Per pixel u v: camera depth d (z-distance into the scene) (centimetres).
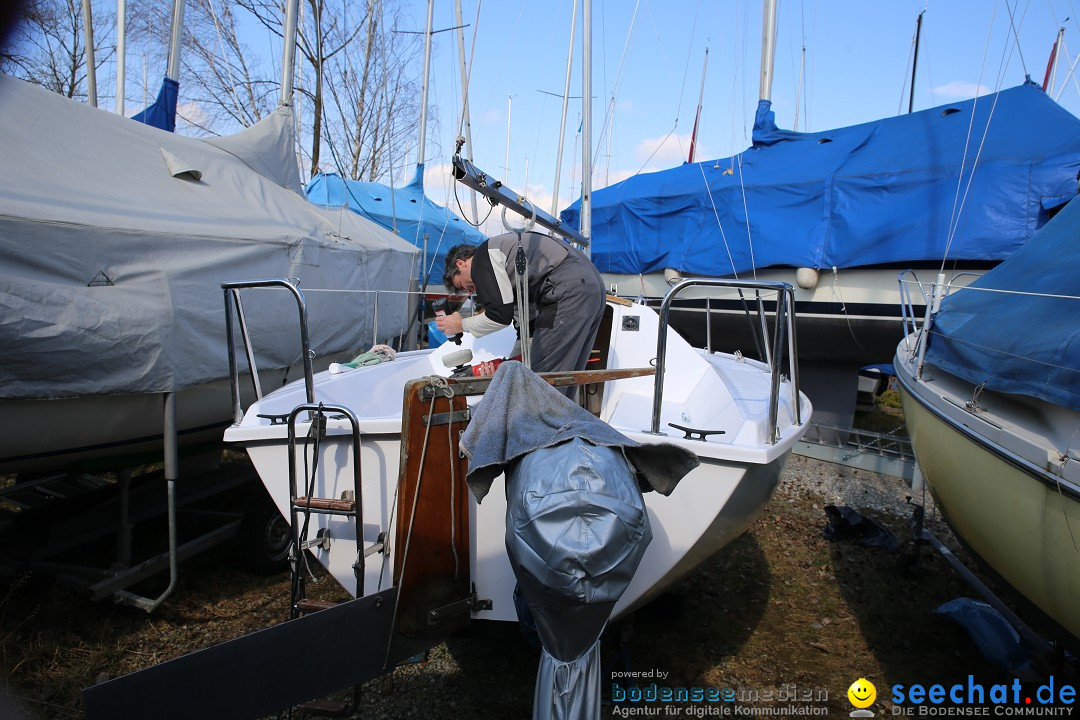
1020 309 256
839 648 286
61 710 226
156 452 324
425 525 192
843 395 629
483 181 256
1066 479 184
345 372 330
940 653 282
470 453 163
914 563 352
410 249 609
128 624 282
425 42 664
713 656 276
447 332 283
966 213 507
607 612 152
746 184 626
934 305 352
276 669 163
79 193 291
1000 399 254
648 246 704
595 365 371
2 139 283
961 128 563
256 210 397
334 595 321
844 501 468
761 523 425
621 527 144
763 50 708
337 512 196
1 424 251
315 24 1110
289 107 531
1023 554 208
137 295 284
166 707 147
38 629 267
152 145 374
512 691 246
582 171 493
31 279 251
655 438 208
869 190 554
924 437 295
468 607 206
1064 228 281
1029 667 245
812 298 583
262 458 227
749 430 230
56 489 359
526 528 147
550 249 277
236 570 340
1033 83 584
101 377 271
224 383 338
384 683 249
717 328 672
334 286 437
